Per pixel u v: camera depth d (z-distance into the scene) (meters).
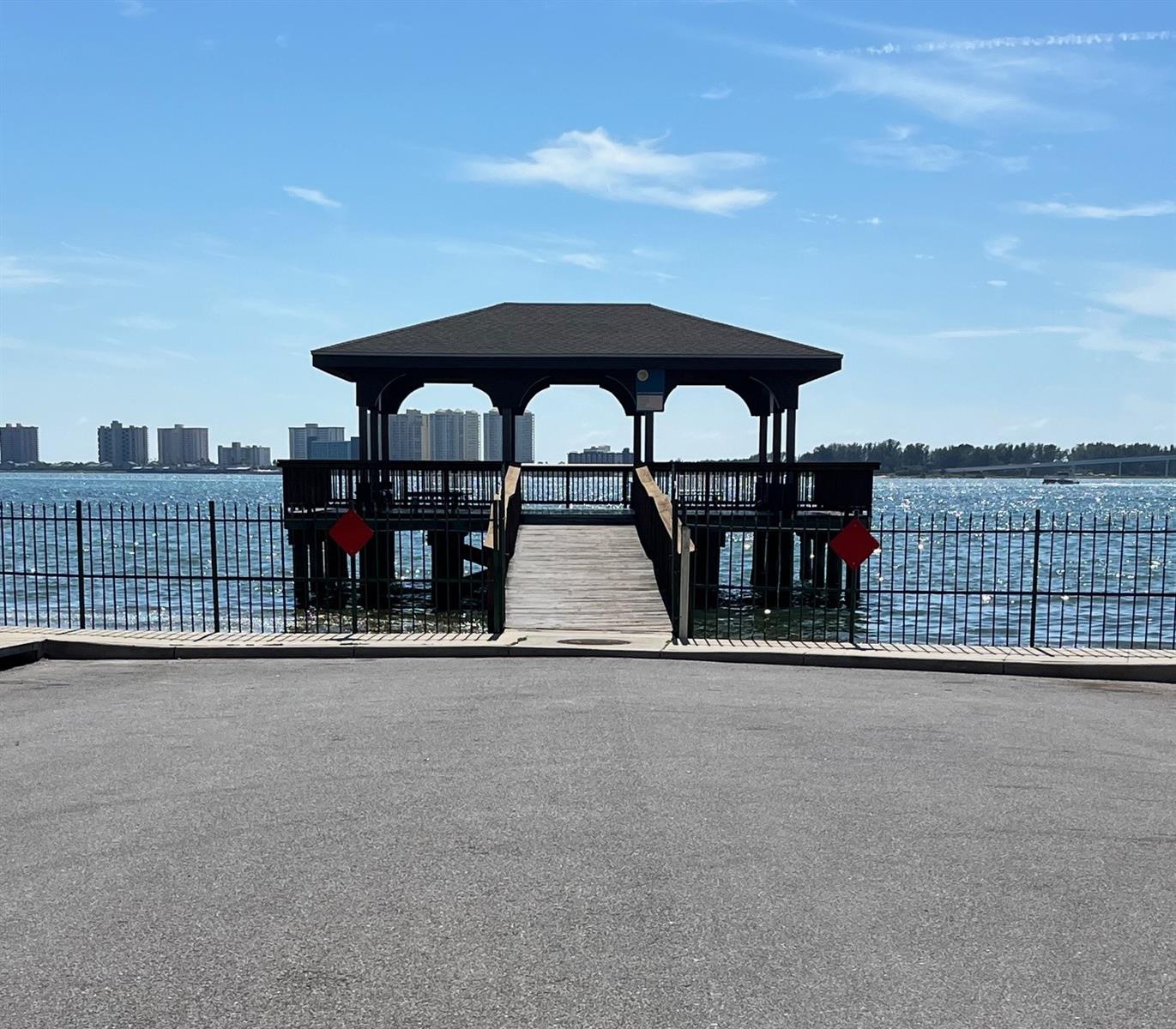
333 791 6.48
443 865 5.23
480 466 22.03
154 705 9.27
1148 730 8.50
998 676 11.27
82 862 5.29
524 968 4.14
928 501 121.62
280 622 20.41
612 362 23.89
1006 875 5.19
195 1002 3.87
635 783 6.68
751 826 5.87
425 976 4.08
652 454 25.41
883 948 4.35
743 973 4.12
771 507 23.44
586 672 11.08
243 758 7.30
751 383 28.92
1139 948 4.39
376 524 21.17
